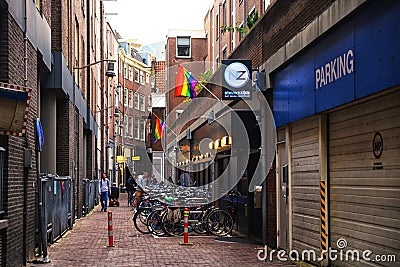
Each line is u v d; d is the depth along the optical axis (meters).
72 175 22.05
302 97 12.19
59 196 16.91
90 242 16.20
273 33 14.29
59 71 18.75
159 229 18.08
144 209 19.03
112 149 56.72
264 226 15.26
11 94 8.34
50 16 17.23
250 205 17.25
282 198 14.04
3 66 10.30
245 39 17.58
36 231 13.82
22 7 11.67
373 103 9.22
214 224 17.89
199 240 16.66
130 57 68.25
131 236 17.83
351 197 10.13
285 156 13.76
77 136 25.02
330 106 10.47
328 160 11.25
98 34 45.12
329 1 10.41
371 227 9.29
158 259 12.84
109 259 12.90
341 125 10.62
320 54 11.03
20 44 11.53
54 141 19.42
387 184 8.73
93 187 34.22
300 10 12.17
